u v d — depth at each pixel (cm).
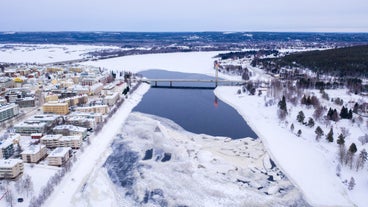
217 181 18575
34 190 17050
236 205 16362
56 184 17625
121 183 18438
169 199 16812
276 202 16750
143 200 16800
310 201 16888
